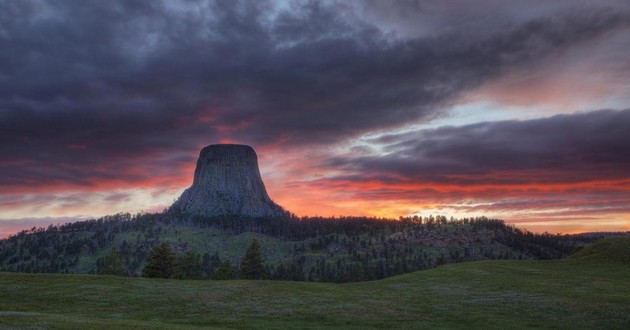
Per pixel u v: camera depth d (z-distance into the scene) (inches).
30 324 1148.5
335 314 1631.4
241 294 1973.4
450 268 2903.5
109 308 1673.2
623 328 1417.3
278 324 1478.8
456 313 1653.5
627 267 2714.1
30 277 2220.7
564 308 1672.0
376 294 2064.5
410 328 1451.8
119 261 5132.9
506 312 1658.5
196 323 1483.8
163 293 1950.1
